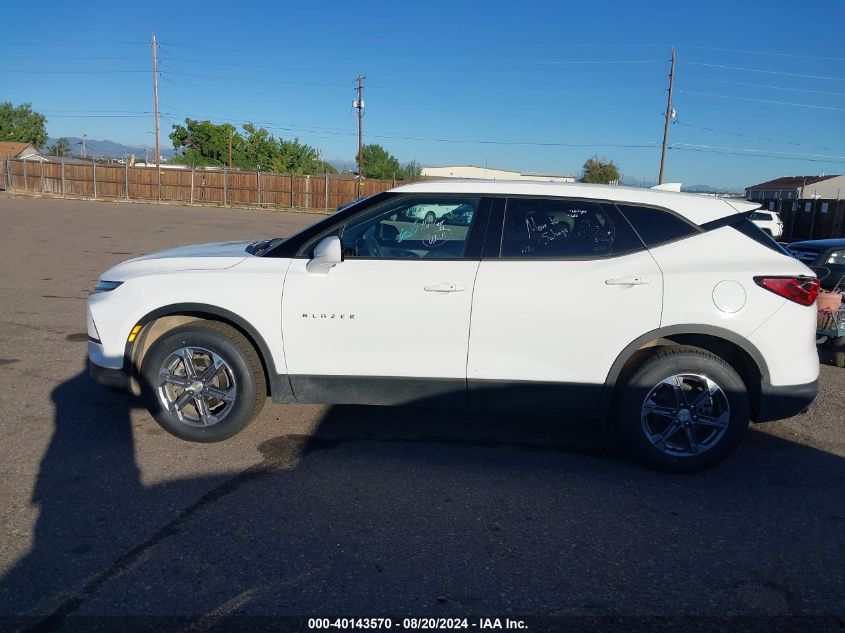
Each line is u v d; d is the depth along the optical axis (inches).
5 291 408.5
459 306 172.1
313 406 218.8
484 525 147.1
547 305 170.2
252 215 1416.1
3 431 192.2
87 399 220.1
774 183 2802.7
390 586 124.2
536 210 176.9
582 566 132.4
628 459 184.7
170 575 125.6
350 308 175.0
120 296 183.3
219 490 159.6
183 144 2965.1
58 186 1907.0
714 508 157.6
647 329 169.5
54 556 130.6
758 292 167.9
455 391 177.0
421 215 179.2
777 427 213.8
